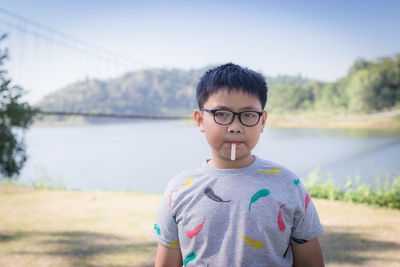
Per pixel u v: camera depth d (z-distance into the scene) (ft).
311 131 244.42
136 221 16.49
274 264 4.37
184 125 390.21
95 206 19.76
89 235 14.55
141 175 75.77
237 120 4.44
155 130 333.01
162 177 72.13
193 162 107.55
